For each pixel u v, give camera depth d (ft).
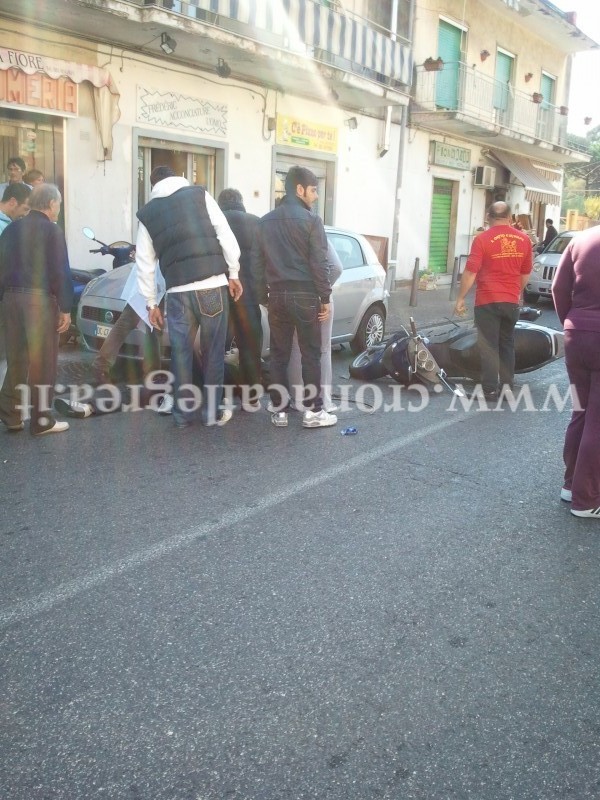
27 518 13.96
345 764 7.93
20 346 18.54
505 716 8.75
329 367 21.20
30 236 17.69
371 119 58.13
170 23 35.50
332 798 7.47
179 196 18.80
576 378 14.56
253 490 15.64
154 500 14.96
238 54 40.98
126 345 23.94
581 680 9.48
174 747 8.12
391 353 25.30
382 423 21.30
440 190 71.00
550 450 19.12
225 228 19.22
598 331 13.75
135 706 8.77
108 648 9.89
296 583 11.73
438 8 64.54
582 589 11.83
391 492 15.75
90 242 38.86
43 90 35.12
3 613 10.68
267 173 49.14
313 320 19.44
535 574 12.27
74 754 7.98
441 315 46.37
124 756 7.98
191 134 43.34
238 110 46.19
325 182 55.67
